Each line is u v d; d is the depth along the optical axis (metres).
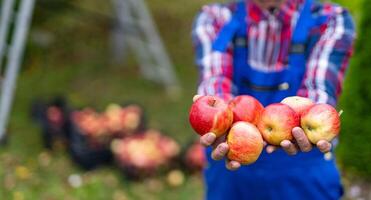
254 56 1.89
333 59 1.74
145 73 5.30
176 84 5.19
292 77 1.83
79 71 5.41
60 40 5.99
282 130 1.35
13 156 3.81
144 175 3.53
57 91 5.02
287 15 1.84
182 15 6.84
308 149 1.37
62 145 3.91
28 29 5.47
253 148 1.36
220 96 1.73
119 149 3.61
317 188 1.92
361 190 2.99
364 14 2.65
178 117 4.62
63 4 5.49
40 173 3.64
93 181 3.49
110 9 6.52
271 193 1.93
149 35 5.07
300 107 1.41
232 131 1.37
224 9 1.94
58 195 3.39
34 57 5.58
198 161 3.61
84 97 4.92
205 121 1.37
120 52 5.56
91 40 6.07
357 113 2.81
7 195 3.38
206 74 1.83
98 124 3.77
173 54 5.89
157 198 3.43
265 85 1.88
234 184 1.96
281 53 1.86
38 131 4.21
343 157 2.96
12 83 3.90
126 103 4.26
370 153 2.85
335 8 1.82
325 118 1.34
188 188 3.53
